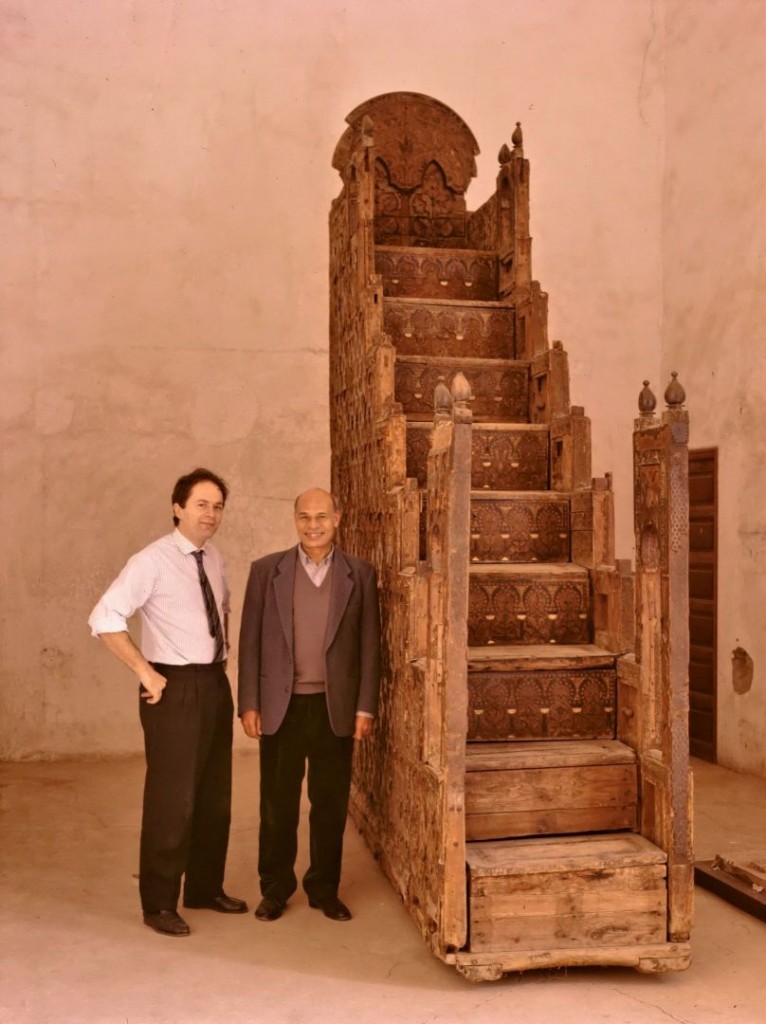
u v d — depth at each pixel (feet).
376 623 13.93
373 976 11.64
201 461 22.59
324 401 23.21
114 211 22.33
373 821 16.03
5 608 21.81
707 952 12.48
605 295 24.76
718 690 22.36
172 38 22.59
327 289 23.26
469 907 11.31
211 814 13.67
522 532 14.51
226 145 22.81
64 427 22.04
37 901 14.01
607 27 24.75
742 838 17.10
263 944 12.55
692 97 23.81
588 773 12.48
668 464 11.65
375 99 19.25
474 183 24.02
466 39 24.06
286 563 13.84
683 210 24.14
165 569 12.91
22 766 21.53
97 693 22.17
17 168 21.97
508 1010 10.79
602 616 13.74
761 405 21.11
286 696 13.51
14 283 21.91
